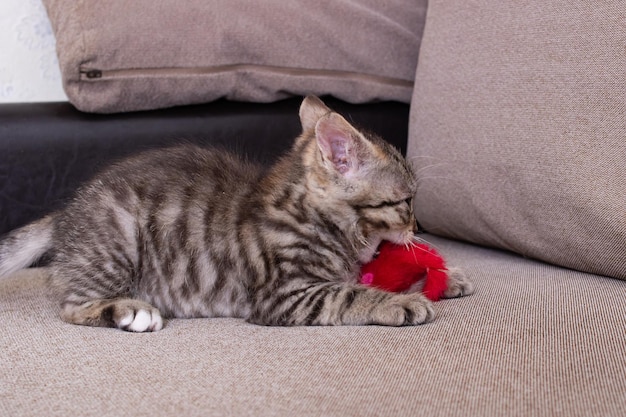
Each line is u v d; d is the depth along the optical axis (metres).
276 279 0.90
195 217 0.92
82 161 1.05
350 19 1.12
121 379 0.78
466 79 1.01
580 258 0.94
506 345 0.81
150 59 1.06
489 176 0.99
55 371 0.79
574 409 0.73
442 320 0.86
